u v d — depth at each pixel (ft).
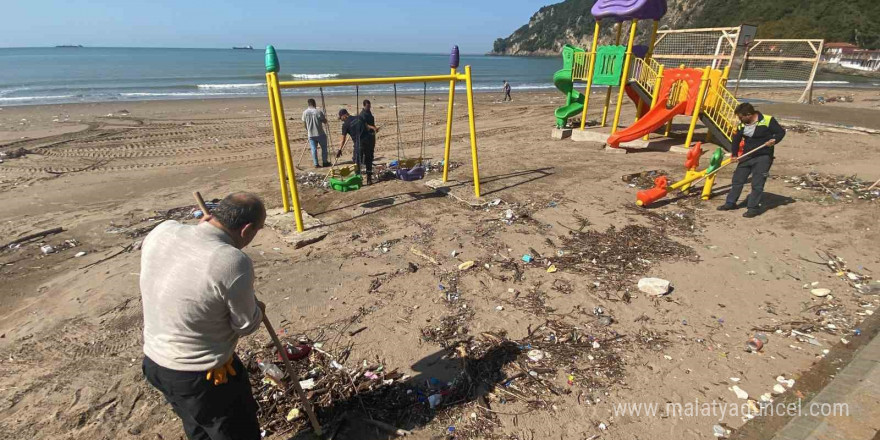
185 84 117.91
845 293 14.44
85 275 17.29
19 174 32.12
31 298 15.75
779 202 22.43
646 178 27.50
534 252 17.88
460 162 33.40
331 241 19.48
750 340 12.09
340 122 57.31
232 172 33.06
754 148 20.12
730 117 32.27
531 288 15.16
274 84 18.29
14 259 18.90
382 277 16.14
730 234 19.11
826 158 31.30
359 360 11.76
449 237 19.45
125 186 29.60
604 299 14.39
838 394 9.93
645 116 34.99
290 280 16.07
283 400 10.38
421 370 11.35
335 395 10.51
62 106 69.10
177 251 6.65
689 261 16.83
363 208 23.39
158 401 10.61
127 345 12.79
